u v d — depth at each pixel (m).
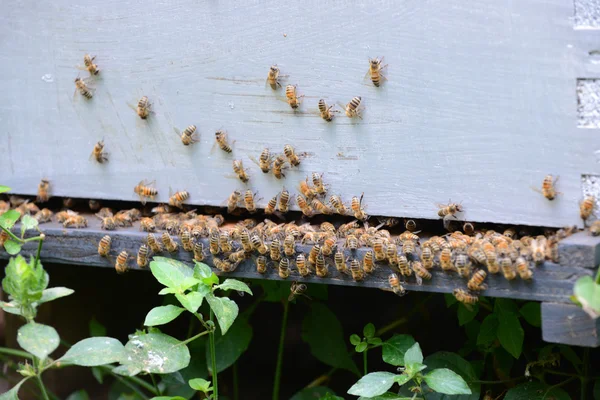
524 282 1.18
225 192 1.27
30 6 1.29
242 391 1.40
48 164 1.31
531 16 1.19
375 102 1.23
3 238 1.28
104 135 1.29
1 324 1.44
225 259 1.24
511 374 1.30
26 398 1.40
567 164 1.19
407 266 1.20
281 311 1.40
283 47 1.24
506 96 1.20
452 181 1.22
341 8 1.23
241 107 1.26
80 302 1.40
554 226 1.20
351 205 1.24
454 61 1.21
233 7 1.25
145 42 1.27
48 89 1.30
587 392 1.29
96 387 1.42
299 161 1.25
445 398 1.24
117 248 1.26
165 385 1.34
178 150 1.28
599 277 1.14
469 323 1.30
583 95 1.19
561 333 1.17
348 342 1.37
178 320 1.39
